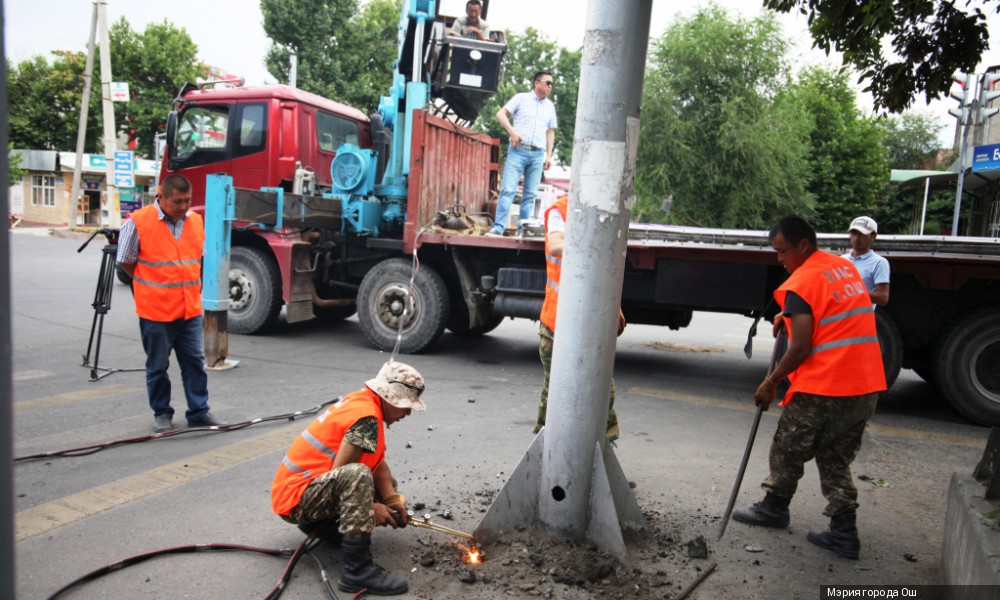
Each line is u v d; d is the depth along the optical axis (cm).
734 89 2050
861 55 412
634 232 693
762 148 2003
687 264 662
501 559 310
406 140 812
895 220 2788
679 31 2103
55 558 304
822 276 332
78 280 1297
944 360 602
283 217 753
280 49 2845
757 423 349
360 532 284
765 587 302
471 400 604
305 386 625
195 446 458
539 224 734
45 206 3453
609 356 309
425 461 447
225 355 692
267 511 361
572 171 307
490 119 3117
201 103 891
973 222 1909
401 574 301
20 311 957
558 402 312
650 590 293
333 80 2880
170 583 287
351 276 892
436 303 773
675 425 556
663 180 2050
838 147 2697
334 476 289
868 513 392
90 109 3309
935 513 395
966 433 572
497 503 327
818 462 346
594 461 313
